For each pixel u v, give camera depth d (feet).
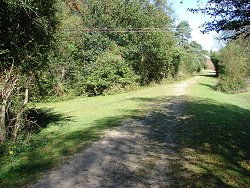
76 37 103.60
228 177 24.94
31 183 23.11
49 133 40.52
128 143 35.04
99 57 104.22
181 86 128.16
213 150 32.63
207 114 55.26
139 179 24.12
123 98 86.22
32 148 32.58
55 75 90.43
